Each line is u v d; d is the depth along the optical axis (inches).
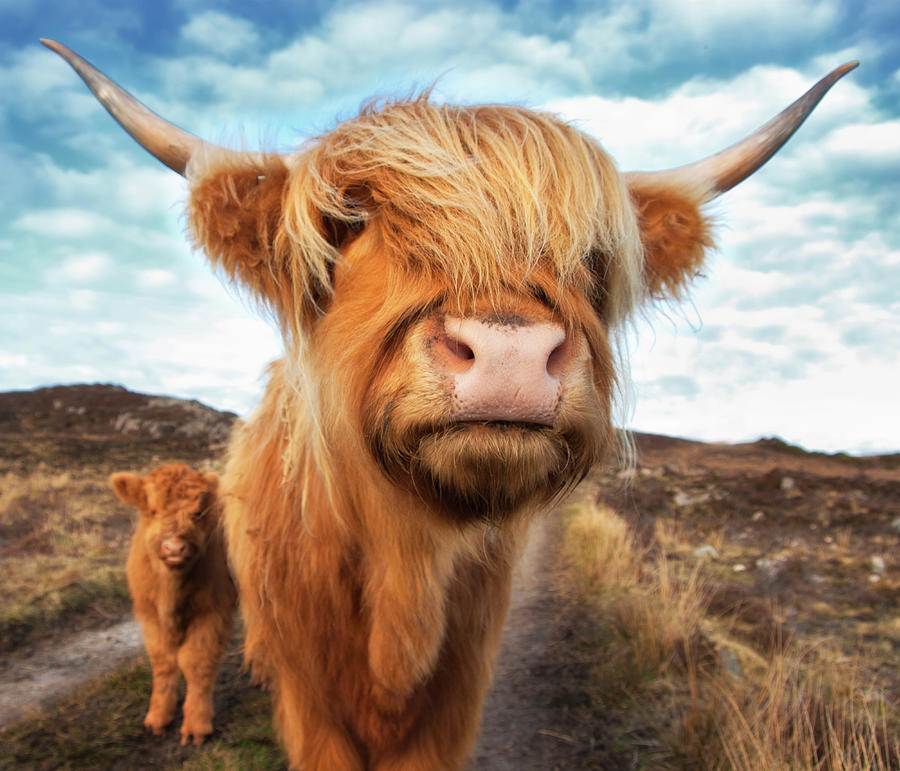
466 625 101.3
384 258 70.5
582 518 371.9
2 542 346.9
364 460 72.5
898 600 264.8
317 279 81.9
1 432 1053.2
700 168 100.3
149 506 160.6
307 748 103.3
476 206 66.6
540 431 61.9
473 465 62.1
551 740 152.6
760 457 1280.8
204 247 82.7
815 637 221.0
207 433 1183.6
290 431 101.7
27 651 206.8
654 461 1133.7
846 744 131.4
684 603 212.8
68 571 273.7
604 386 72.9
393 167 72.5
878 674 186.2
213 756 147.0
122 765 143.0
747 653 195.3
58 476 627.2
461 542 89.0
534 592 264.1
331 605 96.9
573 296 70.2
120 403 1391.5
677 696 166.7
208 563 159.5
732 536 414.6
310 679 100.7
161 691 159.5
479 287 63.7
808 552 360.5
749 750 131.8
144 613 160.7
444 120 76.5
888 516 482.9
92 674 190.5
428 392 61.4
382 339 65.7
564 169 73.5
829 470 1030.4
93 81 91.9
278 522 103.3
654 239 95.9
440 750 102.5
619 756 143.8
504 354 59.5
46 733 154.4
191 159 84.0
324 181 77.0
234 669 197.6
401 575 87.2
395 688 91.5
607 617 225.5
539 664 194.5
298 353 84.6
